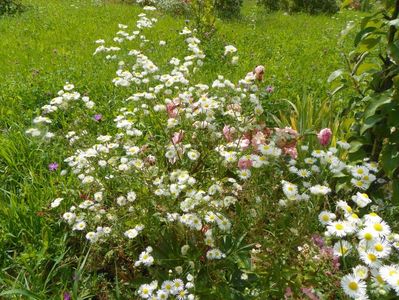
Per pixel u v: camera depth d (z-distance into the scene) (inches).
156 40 282.8
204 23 291.4
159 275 91.8
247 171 100.8
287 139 114.0
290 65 244.2
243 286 89.9
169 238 97.7
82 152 109.7
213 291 87.2
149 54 232.7
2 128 163.3
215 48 255.6
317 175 106.1
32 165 140.5
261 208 98.2
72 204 113.7
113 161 105.4
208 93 127.8
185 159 113.9
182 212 99.0
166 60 216.2
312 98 181.3
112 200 109.8
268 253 92.2
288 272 87.4
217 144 113.1
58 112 166.1
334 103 178.2
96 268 102.2
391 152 102.3
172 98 130.2
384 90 111.8
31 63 238.4
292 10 534.3
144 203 99.2
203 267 91.8
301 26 410.3
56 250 108.5
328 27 403.5
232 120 116.3
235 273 91.0
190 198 91.0
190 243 95.6
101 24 343.6
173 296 82.8
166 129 115.0
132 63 173.2
